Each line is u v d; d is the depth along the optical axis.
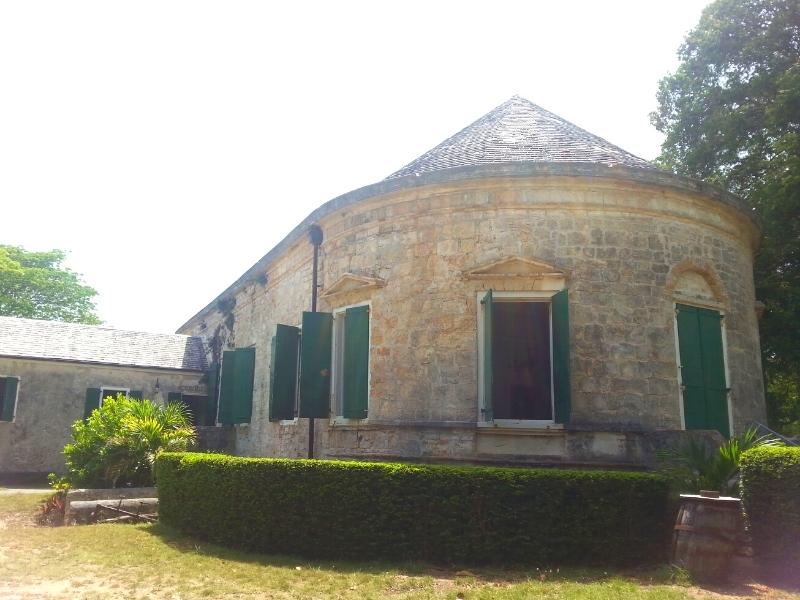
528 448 11.31
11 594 7.29
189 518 10.86
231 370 21.55
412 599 6.92
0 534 11.02
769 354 21.77
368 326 13.32
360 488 8.92
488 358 11.56
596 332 11.70
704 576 7.48
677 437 10.63
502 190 12.37
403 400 12.34
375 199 13.49
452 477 8.64
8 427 21.95
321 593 7.26
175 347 26.84
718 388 12.49
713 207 13.11
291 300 17.39
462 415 11.73
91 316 46.72
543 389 12.62
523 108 16.66
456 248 12.45
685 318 12.36
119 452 15.03
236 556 9.19
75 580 7.95
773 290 20.00
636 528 8.34
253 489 9.71
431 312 12.40
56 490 15.48
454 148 14.73
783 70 20.56
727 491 8.84
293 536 9.18
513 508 8.45
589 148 13.97
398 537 8.66
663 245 12.40
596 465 10.99
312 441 14.45
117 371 24.20
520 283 12.01
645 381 11.66
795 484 7.49
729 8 21.98
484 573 8.00
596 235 12.12
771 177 19.53
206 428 21.00
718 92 22.20
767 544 7.58
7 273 41.16
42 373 22.83
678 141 23.56
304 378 13.73
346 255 14.16
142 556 9.22
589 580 7.63
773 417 25.22
